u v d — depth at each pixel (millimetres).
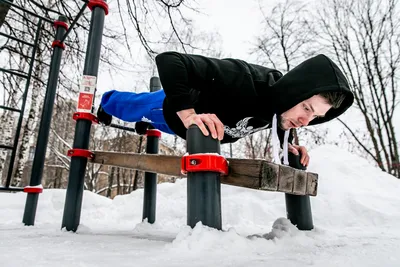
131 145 13016
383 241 1282
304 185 1342
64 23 2338
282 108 1278
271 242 1012
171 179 14125
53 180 14945
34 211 2090
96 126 11977
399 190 3188
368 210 2592
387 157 9531
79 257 761
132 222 2727
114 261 708
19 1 3309
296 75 1258
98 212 3078
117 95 1929
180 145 12922
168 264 676
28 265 654
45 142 2189
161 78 1212
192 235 893
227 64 1351
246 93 1312
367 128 9891
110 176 14312
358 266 692
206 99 1346
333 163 3629
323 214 2668
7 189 2039
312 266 680
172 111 1504
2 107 2117
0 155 6688
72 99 4996
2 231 1597
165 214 3010
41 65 4797
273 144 1306
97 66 1796
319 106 1224
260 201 3117
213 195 959
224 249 844
